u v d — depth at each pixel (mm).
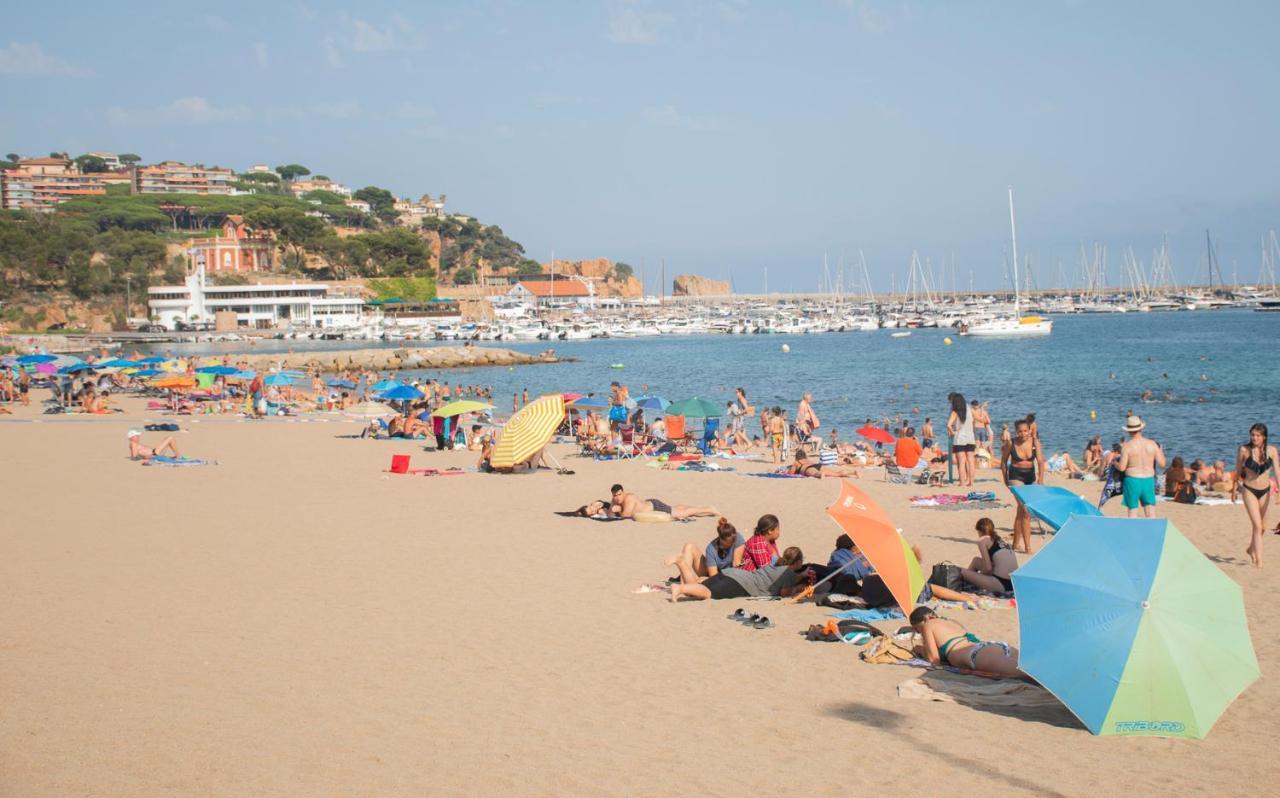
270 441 36031
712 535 18000
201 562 15922
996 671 9891
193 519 19891
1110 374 69250
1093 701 8438
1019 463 16828
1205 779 7594
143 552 16688
